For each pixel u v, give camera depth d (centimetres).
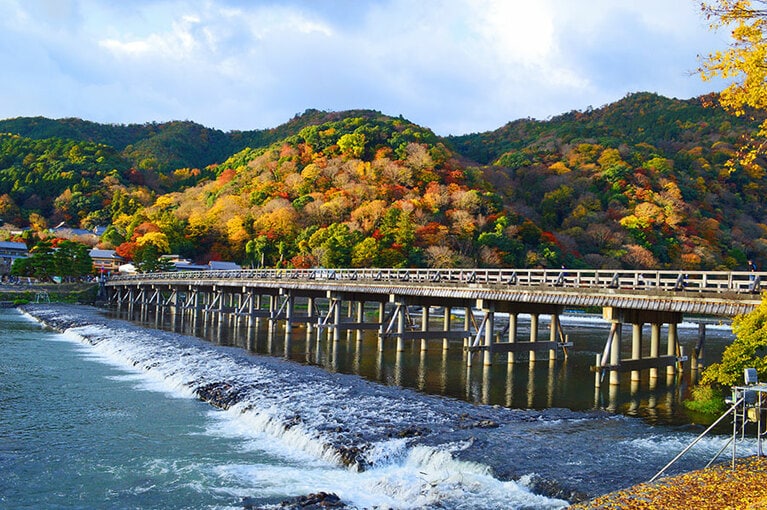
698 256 9906
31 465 1602
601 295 2391
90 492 1422
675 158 14550
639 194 11612
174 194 14512
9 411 2153
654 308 2203
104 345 3775
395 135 13188
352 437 1708
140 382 2716
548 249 9288
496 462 1445
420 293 3338
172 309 6844
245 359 3109
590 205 11525
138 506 1341
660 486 1170
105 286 8806
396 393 2309
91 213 13425
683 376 2786
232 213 11375
